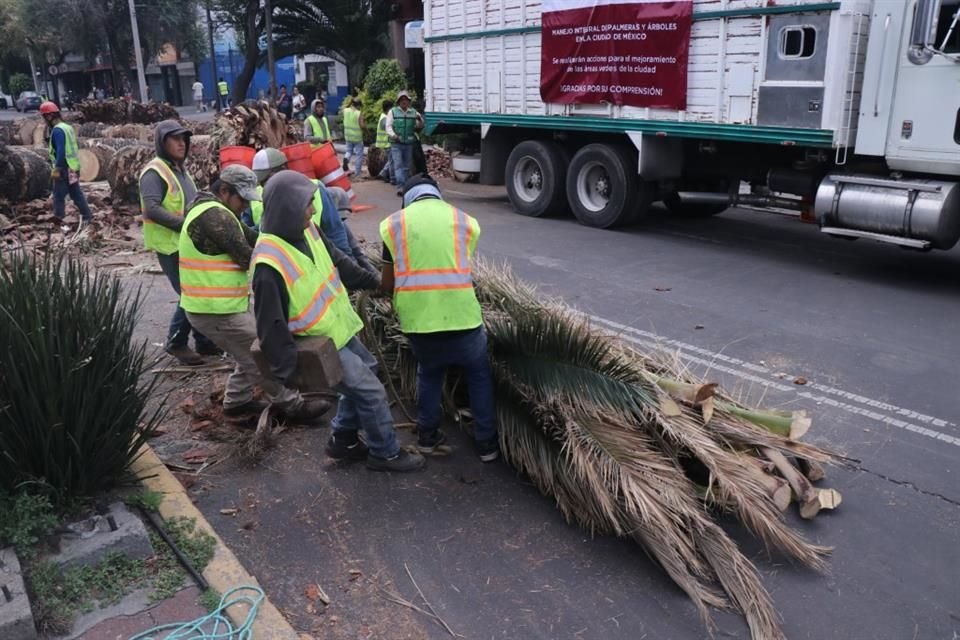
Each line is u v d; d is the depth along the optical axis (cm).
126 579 332
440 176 1728
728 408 431
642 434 397
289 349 385
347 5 3441
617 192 1100
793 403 536
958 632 323
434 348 422
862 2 803
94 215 1170
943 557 371
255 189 480
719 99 938
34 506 338
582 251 985
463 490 426
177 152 572
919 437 488
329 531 389
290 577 355
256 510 407
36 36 5006
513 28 1185
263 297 380
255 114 1123
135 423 391
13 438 348
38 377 347
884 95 802
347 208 713
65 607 311
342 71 4288
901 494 424
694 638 319
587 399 412
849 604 340
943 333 675
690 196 1087
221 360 602
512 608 336
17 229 1036
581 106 1115
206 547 354
